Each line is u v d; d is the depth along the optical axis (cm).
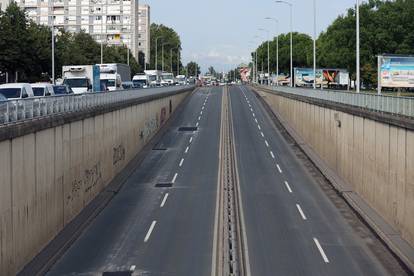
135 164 6331
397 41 10844
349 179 5225
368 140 4538
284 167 6291
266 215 4331
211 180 5578
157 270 3120
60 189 3750
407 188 3556
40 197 3331
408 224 3531
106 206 4591
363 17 10962
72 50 12594
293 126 9081
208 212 4388
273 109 11550
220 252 3359
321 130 6662
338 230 3947
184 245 3566
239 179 5672
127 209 4488
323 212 4431
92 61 14912
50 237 3528
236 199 4847
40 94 5412
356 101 5109
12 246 2864
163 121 9419
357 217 4288
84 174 4400
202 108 11812
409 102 3650
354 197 4759
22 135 3012
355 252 3478
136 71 19262
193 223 4078
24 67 9081
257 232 3884
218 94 14938
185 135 8556
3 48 8738
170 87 10644
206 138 8269
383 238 3653
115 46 18962
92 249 3494
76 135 4156
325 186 5359
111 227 3984
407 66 7131
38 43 9331
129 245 3575
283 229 3962
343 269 3177
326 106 6312
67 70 8338
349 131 5234
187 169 6141
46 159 3447
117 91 5812
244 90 16625
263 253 3438
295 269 3164
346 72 13538
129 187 5294
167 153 7106
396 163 3784
